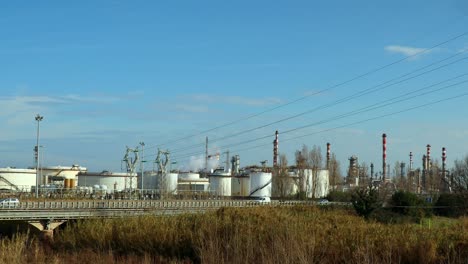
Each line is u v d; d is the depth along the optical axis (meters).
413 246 28.55
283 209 56.91
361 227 35.56
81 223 51.94
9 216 67.19
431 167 159.50
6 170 138.38
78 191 122.06
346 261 27.95
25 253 31.42
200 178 166.38
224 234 30.42
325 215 49.78
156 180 150.00
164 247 39.25
